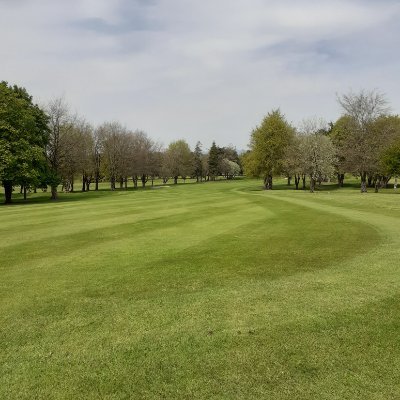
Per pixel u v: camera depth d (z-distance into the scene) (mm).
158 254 11852
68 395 4586
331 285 8266
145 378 4902
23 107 52750
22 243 14195
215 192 57844
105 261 11078
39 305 7523
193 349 5594
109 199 42844
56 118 59625
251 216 21812
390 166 53469
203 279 9031
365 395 4453
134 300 7688
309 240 13711
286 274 9297
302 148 62031
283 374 4914
